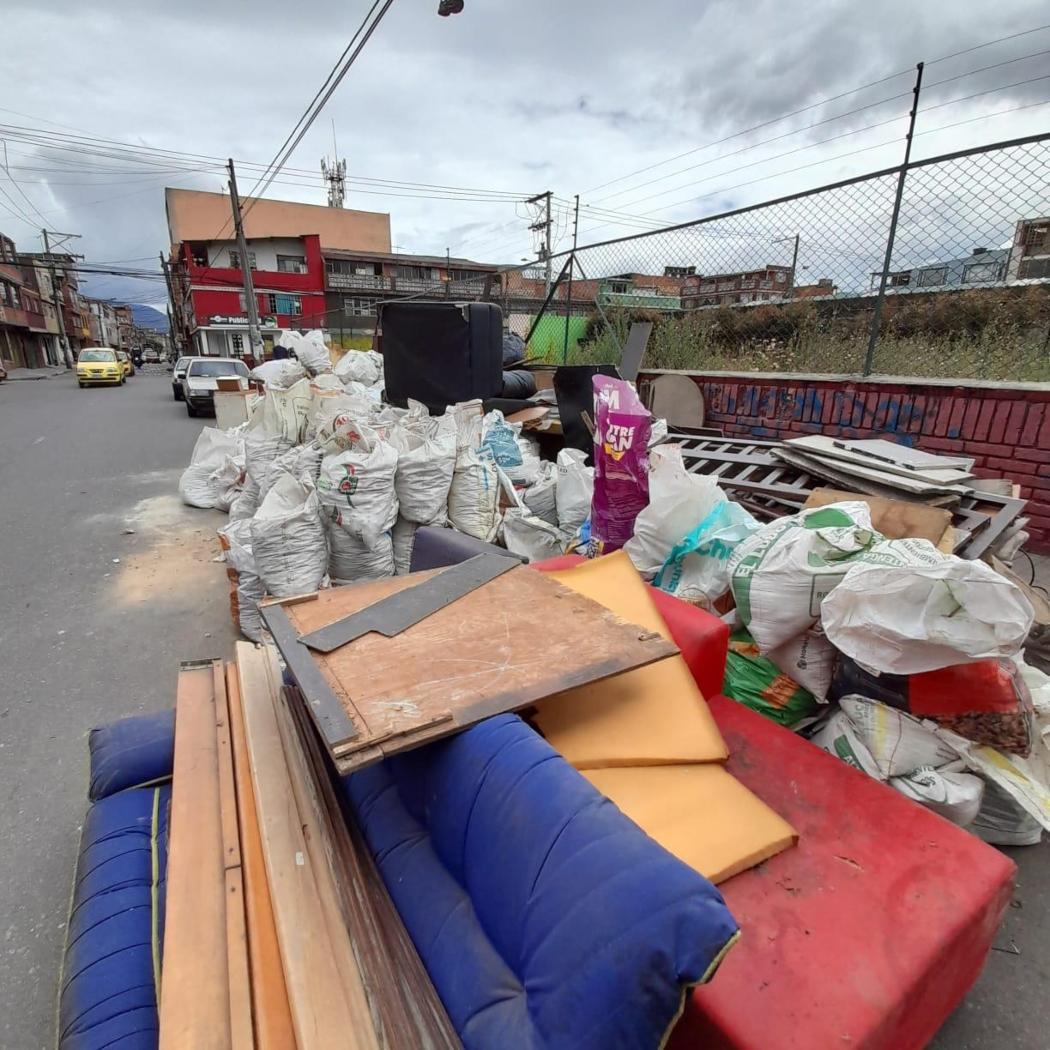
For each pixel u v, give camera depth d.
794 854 1.43
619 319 8.05
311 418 4.94
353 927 1.26
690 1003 1.12
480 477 4.04
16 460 9.12
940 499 3.22
